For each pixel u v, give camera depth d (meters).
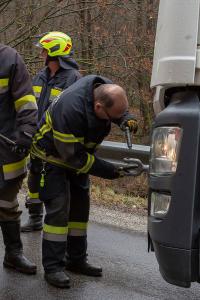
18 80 3.82
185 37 2.69
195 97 2.72
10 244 4.20
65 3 12.02
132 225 5.66
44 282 4.00
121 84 12.83
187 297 3.79
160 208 2.77
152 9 12.27
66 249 4.23
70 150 3.67
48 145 3.92
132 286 3.98
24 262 4.15
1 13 12.12
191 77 2.68
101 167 3.73
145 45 12.45
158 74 2.83
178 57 2.70
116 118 3.69
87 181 4.22
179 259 2.67
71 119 3.62
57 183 3.96
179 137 2.66
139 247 4.91
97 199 6.79
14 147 3.88
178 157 2.65
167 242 2.70
